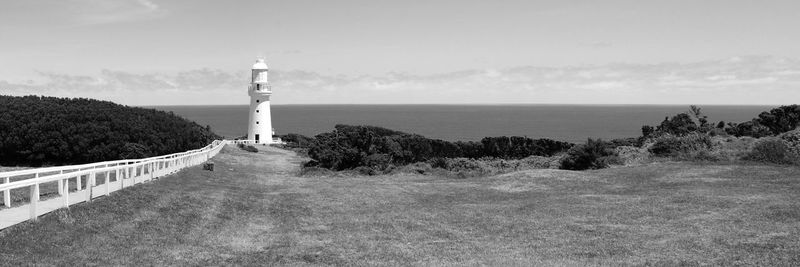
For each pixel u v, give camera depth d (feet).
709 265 40.65
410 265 44.29
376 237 57.41
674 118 183.21
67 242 45.19
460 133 452.35
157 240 51.21
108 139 157.89
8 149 151.12
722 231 52.44
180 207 69.72
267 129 278.46
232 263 44.29
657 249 46.83
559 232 57.31
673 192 80.18
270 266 43.65
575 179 102.47
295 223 67.36
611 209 69.56
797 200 67.36
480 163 160.86
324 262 45.65
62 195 55.83
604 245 49.88
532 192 92.58
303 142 284.82
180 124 193.77
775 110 178.09
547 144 184.65
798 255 41.83
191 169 126.82
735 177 92.43
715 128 175.83
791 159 108.99
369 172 143.33
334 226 65.00
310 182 120.78
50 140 152.46
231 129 586.45
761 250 44.01
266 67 277.03
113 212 58.65
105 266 40.40
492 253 48.65
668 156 130.82
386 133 181.78
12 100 171.22
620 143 182.60
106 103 189.57
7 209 52.54
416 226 63.77
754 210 62.08
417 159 164.76
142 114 185.26
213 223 63.62
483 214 71.10
